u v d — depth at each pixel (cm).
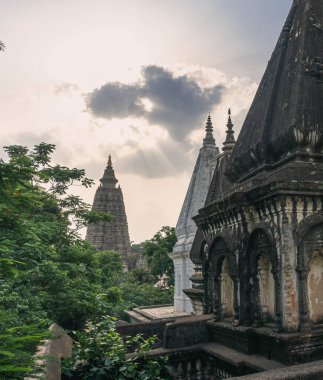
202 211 1181
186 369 998
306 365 600
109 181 7131
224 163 1530
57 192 2147
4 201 469
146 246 5278
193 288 1842
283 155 984
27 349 569
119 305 2583
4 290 1041
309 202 841
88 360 839
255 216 946
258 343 888
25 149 2075
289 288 806
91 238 6384
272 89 1088
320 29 1070
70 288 1617
